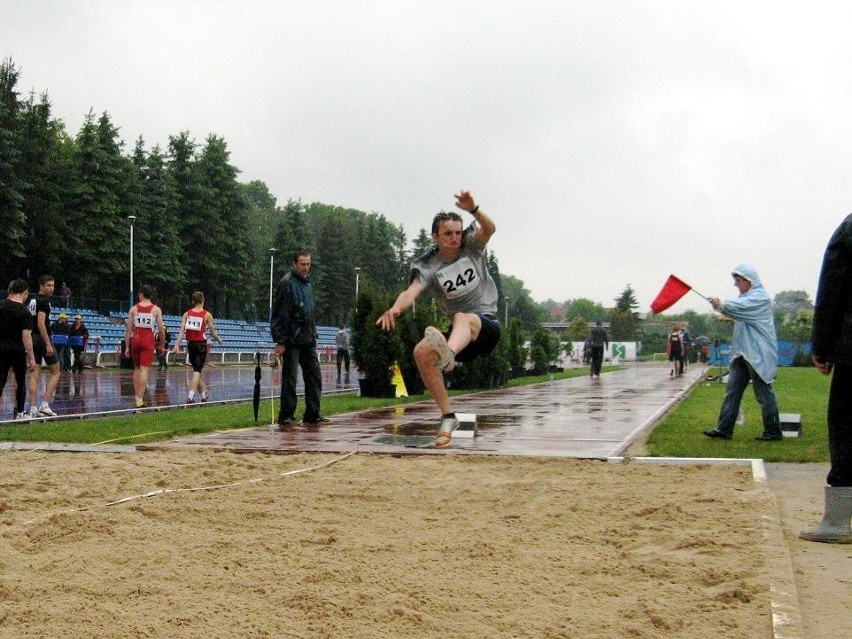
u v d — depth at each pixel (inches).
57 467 284.2
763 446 342.0
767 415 361.7
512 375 1170.6
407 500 226.1
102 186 2196.1
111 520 196.5
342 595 137.9
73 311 1647.4
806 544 187.2
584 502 222.4
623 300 3794.3
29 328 450.3
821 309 193.5
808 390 816.3
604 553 169.8
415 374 742.5
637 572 155.5
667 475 269.6
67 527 190.2
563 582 149.0
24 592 141.2
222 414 497.4
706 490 240.8
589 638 120.5
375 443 344.8
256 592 141.9
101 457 309.4
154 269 2378.2
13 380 942.4
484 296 279.1
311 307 434.3
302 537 180.4
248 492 235.3
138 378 535.2
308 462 296.4
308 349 435.8
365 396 701.9
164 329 1328.7
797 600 135.0
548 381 1056.2
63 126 2866.6
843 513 188.2
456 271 272.2
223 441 353.1
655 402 625.9
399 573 153.0
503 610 133.3
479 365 854.5
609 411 536.4
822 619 132.7
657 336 3570.4
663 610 132.0
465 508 216.1
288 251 3166.8
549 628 124.1
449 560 163.0
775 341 361.4
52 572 154.9
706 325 4210.1
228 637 119.9
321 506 216.8
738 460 290.7
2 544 174.6
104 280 2306.8
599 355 1162.0
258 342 2065.7
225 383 924.6
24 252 2018.9
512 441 356.2
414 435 379.2
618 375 1268.5
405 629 123.8
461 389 852.6
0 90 2107.5
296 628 123.7
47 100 2164.1
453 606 134.3
